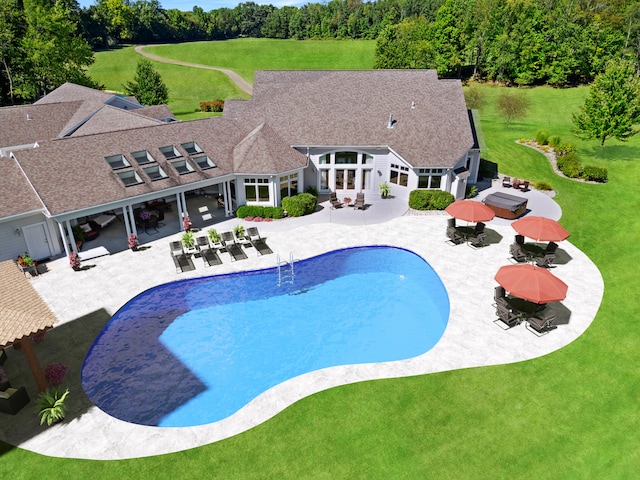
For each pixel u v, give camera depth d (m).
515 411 17.53
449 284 25.86
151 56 113.19
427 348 21.45
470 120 41.16
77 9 117.75
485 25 86.44
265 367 20.45
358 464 15.53
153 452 16.00
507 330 22.05
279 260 28.53
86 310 23.83
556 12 87.50
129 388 19.16
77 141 30.62
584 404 17.86
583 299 24.39
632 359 20.14
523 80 84.06
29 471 15.30
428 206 35.53
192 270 27.56
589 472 15.23
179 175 31.45
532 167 44.81
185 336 22.42
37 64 65.25
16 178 28.11
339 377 19.33
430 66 88.75
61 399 17.09
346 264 28.72
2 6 65.06
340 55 113.94
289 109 39.56
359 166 38.06
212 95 89.38
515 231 29.38
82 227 31.27
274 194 34.44
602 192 38.66
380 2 154.25
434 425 16.97
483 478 15.05
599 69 82.38
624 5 90.81
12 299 18.27
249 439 16.48
